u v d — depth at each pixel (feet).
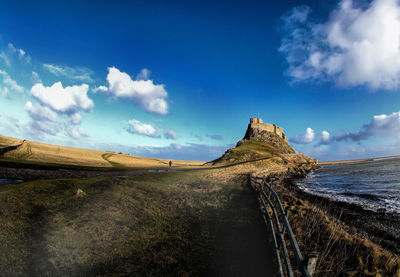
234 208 51.06
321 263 25.79
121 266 27.30
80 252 29.22
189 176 119.14
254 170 175.63
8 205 39.52
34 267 25.40
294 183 140.67
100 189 57.31
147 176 107.04
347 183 133.69
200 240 35.22
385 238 43.47
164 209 49.11
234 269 26.27
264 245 30.42
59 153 247.09
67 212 40.40
